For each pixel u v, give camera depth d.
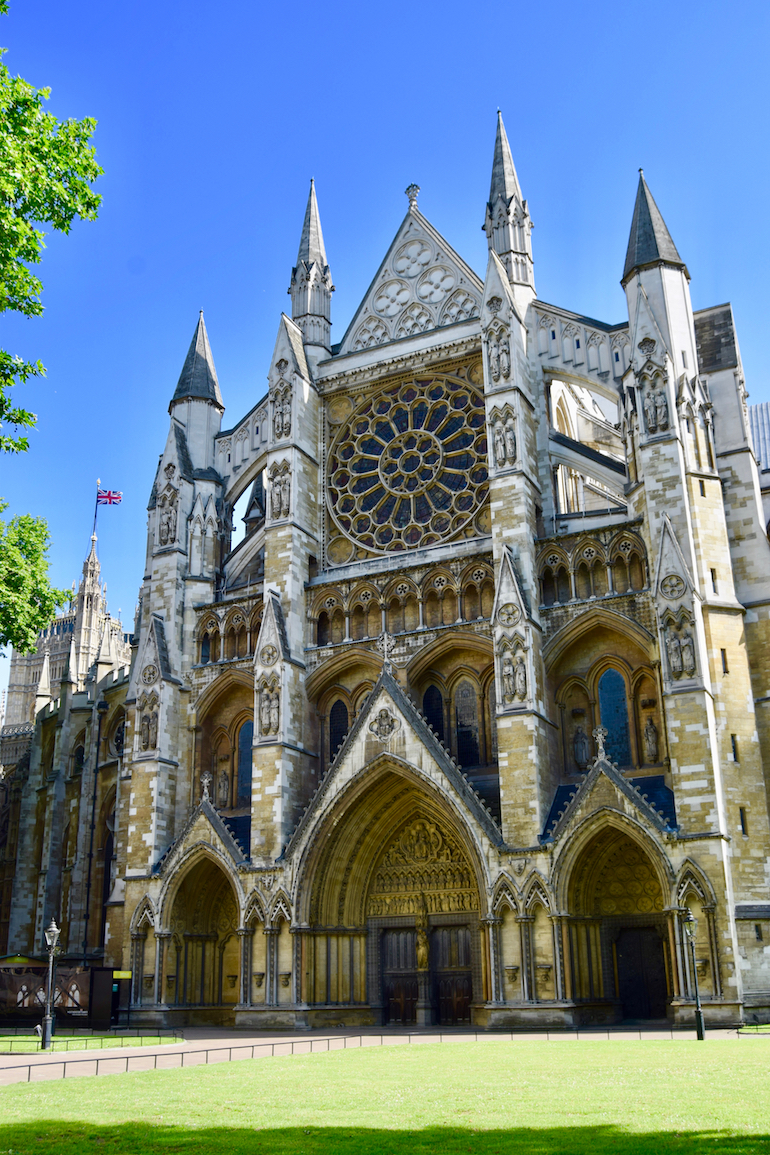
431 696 51.97
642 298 49.56
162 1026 50.00
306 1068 28.64
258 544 60.75
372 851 50.44
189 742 56.69
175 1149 16.59
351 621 54.28
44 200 32.53
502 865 44.22
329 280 64.31
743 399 49.81
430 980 48.19
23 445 35.38
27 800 87.12
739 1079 22.64
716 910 40.09
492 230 58.38
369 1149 16.03
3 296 31.86
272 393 58.84
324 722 54.44
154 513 61.53
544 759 46.06
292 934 48.19
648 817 41.84
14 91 32.00
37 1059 33.66
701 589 45.12
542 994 42.50
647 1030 39.66
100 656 82.75
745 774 43.19
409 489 56.91
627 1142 15.83
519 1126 17.66
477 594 51.22
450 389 57.56
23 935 83.75
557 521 51.91
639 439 47.97
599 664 48.66
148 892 52.38
